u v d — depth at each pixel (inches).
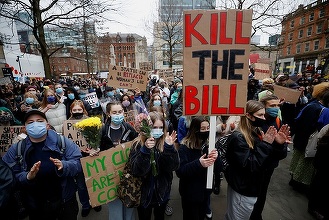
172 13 729.0
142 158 74.7
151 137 72.9
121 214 93.0
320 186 104.3
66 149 81.7
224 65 71.0
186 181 87.3
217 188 135.6
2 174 66.7
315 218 111.0
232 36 69.3
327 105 125.2
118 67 218.2
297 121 133.9
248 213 84.1
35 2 325.7
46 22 340.2
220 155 87.4
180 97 187.5
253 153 78.5
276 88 189.6
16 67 946.1
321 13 1311.5
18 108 179.9
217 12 68.4
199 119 87.4
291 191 136.9
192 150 89.0
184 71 72.7
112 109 98.0
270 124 102.4
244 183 81.0
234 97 72.5
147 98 315.6
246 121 83.0
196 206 89.0
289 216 113.0
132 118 152.6
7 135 120.1
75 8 352.8
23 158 74.6
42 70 1205.7
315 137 119.0
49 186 77.6
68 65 2294.5
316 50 1358.3
